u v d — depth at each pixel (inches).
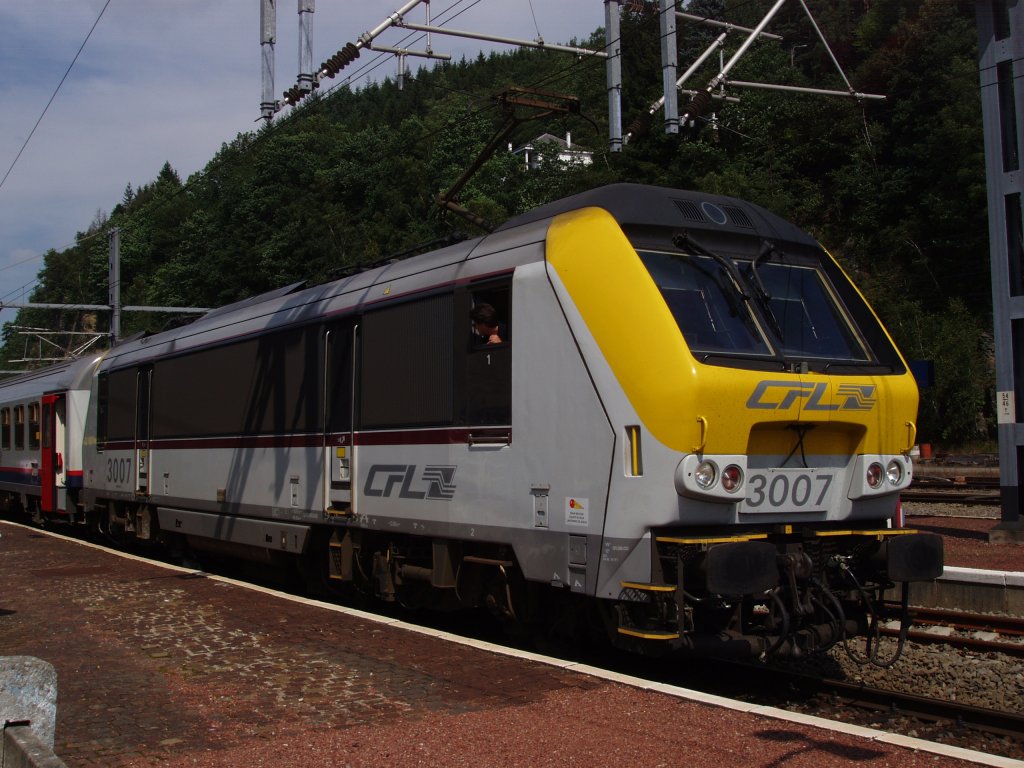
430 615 426.9
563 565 285.0
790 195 1670.8
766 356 274.4
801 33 2218.3
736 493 259.4
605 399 272.4
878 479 289.3
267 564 493.7
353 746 204.8
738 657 259.9
